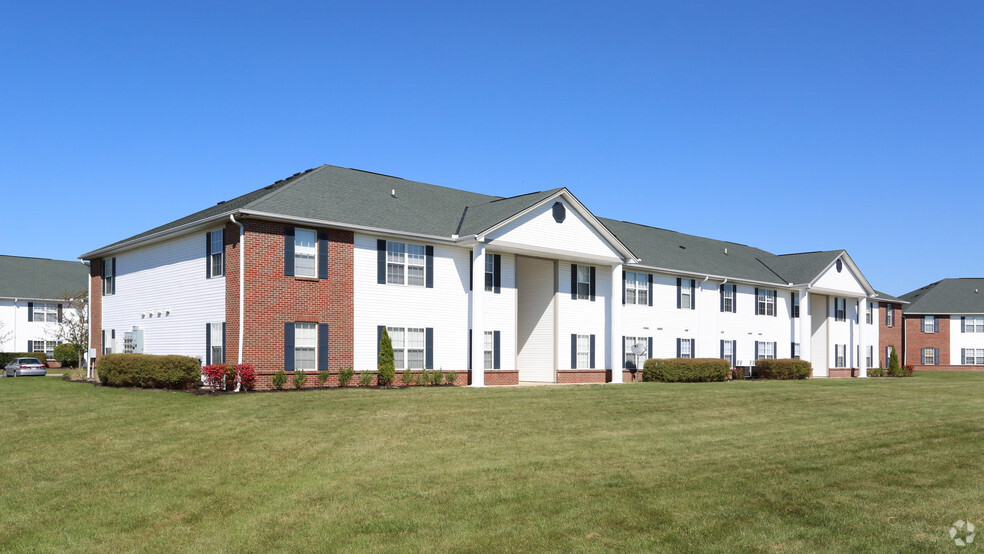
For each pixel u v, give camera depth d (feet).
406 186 118.52
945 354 236.43
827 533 35.81
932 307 238.89
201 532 38.32
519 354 122.01
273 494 45.24
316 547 35.40
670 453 57.82
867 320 193.26
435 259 103.65
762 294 161.07
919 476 48.96
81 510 42.45
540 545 34.83
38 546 36.52
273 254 88.69
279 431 64.54
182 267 99.86
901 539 34.76
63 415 73.26
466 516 39.75
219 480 48.91
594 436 65.77
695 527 37.04
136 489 46.88
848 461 54.39
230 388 85.61
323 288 92.32
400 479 48.52
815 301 177.88
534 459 55.06
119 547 36.29
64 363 192.24
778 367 150.71
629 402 88.22
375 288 97.14
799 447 60.95
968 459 55.42
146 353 107.24
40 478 49.83
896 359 186.19
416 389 93.25
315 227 92.12
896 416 83.15
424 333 101.65
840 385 124.06
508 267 111.75
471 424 69.82
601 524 37.88
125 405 78.64
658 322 136.98
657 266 134.51
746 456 56.54
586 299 122.31
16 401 83.30
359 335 95.30
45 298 196.95
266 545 35.94
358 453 56.90
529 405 82.53
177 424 67.41
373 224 97.40
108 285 120.37
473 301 104.22
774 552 33.22
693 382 127.85
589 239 118.83
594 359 122.52
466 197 125.39
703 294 146.82
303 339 90.84
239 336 86.28
